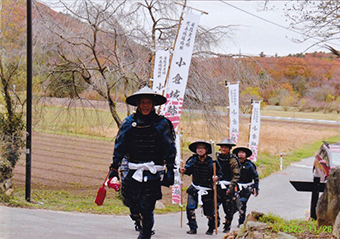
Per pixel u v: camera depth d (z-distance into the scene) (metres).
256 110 21.22
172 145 5.19
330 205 6.23
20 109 14.38
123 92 15.62
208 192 8.96
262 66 16.47
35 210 10.05
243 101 21.38
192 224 8.91
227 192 9.22
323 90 65.31
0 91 13.83
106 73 15.43
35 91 15.54
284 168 26.25
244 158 10.55
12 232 6.62
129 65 15.05
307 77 47.03
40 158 24.97
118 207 12.40
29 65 11.72
